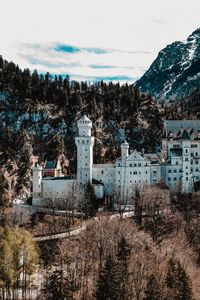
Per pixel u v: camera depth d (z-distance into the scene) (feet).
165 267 386.11
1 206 644.69
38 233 532.73
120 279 346.54
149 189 605.31
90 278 385.70
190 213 569.23
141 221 538.47
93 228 458.50
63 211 610.65
